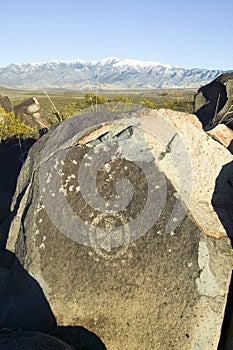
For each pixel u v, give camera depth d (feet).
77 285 4.36
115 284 4.26
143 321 4.12
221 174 5.08
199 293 4.01
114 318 4.21
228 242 4.39
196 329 3.93
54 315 4.36
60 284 4.43
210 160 5.06
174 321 4.00
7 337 4.00
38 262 4.59
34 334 3.97
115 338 4.19
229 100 8.67
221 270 4.14
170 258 4.19
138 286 4.19
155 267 4.20
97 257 4.41
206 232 4.33
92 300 4.28
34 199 4.92
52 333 4.33
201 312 3.96
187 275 4.09
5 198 6.66
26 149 8.40
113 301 4.22
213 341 3.95
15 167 7.77
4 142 9.96
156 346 4.03
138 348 4.10
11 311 4.59
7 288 4.83
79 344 4.24
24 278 4.63
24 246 4.79
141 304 4.15
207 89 9.62
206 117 9.25
